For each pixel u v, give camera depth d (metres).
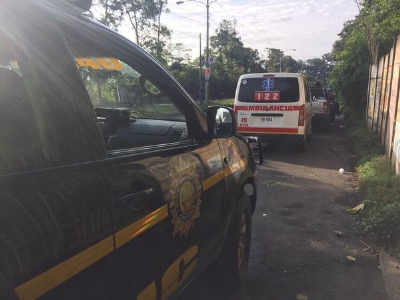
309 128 11.80
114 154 1.84
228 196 3.11
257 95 9.80
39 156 1.45
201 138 2.82
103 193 1.63
